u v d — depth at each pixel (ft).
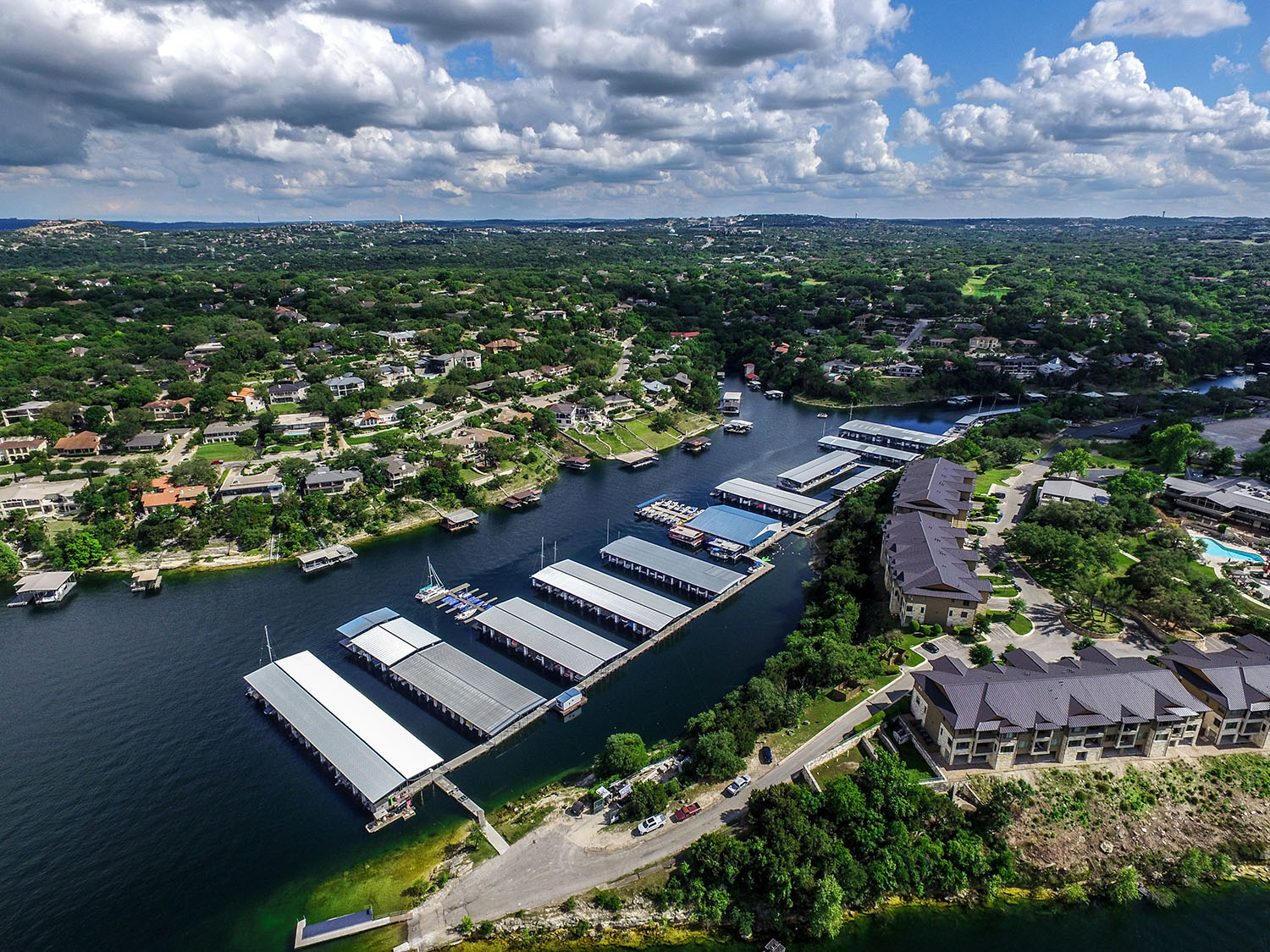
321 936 328.90
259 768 439.22
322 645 570.05
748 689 461.37
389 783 408.26
